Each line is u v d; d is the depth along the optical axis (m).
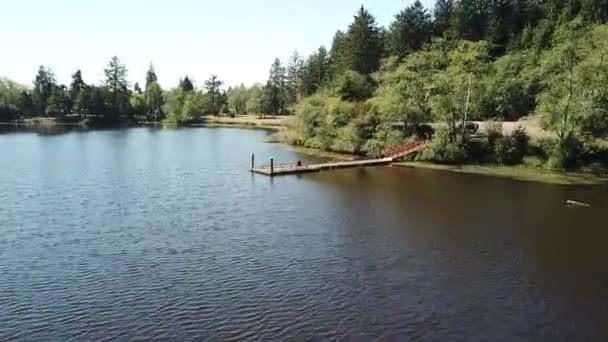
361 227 44.16
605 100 67.69
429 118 87.25
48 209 49.62
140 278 32.38
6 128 172.25
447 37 136.62
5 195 55.81
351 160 85.06
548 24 118.38
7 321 26.56
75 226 43.88
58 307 28.23
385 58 137.75
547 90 81.31
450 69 90.69
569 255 37.22
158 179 66.75
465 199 54.84
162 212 48.97
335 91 111.62
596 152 70.19
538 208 50.75
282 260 35.81
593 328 26.42
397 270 34.12
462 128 79.12
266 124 180.25
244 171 73.69
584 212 49.22
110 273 33.16
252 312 27.78
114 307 28.28
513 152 74.81
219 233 42.19
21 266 34.28
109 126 191.50
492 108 96.44
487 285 31.77
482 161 76.81
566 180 64.81
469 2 137.25
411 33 140.50
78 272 33.31
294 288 30.98
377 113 94.25
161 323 26.50
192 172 72.81
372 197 55.84
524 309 28.52
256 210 49.97
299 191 59.06
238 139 129.50
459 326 26.45
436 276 33.12
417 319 27.16
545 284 31.97
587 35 80.88
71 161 83.62
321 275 33.06
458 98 77.56
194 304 28.72
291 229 43.47
